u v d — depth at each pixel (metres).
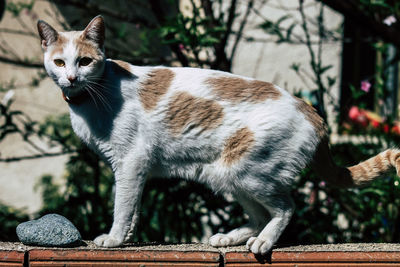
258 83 1.64
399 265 1.54
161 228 2.07
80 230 2.07
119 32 2.13
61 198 2.32
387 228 2.03
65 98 1.64
